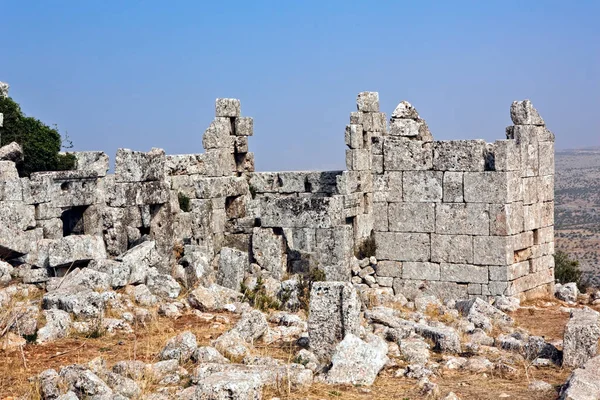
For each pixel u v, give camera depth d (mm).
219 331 18250
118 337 17672
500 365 15523
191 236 31156
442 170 24172
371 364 14633
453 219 24094
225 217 31828
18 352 16047
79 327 17938
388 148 24812
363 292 23141
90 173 31078
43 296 19812
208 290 21094
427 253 24469
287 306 21781
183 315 20000
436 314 21516
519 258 24312
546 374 15438
